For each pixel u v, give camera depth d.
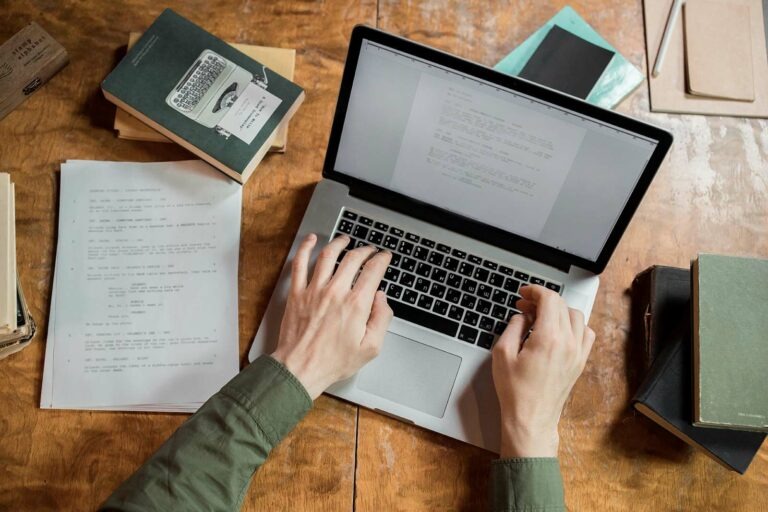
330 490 0.79
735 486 0.81
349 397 0.80
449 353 0.81
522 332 0.80
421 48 0.72
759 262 0.78
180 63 0.86
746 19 0.93
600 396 0.83
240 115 0.85
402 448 0.80
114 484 0.78
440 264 0.83
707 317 0.76
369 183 0.83
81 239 0.84
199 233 0.85
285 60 0.89
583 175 0.76
